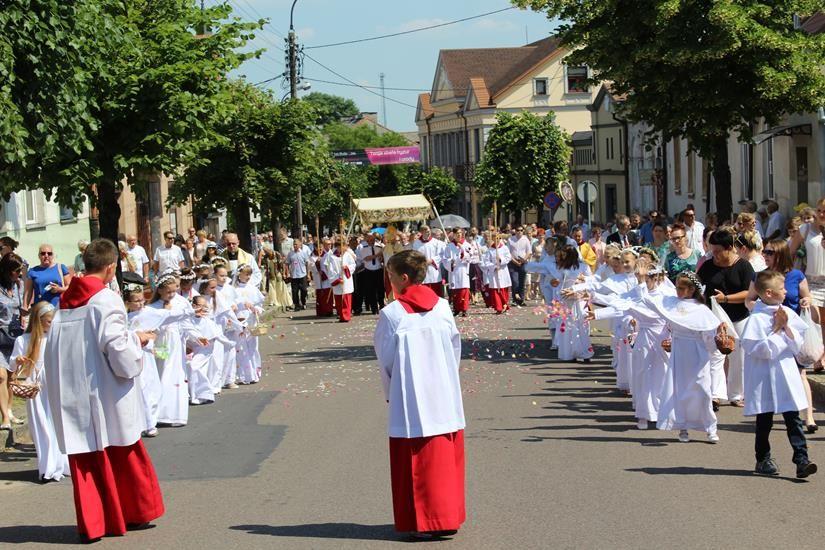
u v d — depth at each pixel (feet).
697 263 47.16
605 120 191.72
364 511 27.58
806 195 97.19
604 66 72.69
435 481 24.57
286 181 100.89
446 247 89.30
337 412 43.27
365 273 98.37
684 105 73.87
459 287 89.04
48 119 44.83
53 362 25.95
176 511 28.32
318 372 56.95
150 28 58.65
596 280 47.50
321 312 96.99
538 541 24.38
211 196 100.78
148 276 86.84
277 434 38.88
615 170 187.21
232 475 32.35
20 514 29.12
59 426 25.72
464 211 280.51
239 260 73.46
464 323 80.94
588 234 112.88
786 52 71.26
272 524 26.71
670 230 48.01
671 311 34.63
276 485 30.83
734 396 41.83
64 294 26.25
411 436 24.49
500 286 89.40
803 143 96.02
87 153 53.98
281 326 88.43
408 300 25.14
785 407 29.60
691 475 30.40
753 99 73.41
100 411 25.80
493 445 35.40
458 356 25.44
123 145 55.83
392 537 25.17
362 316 96.32
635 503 27.40
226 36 59.98
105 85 53.42
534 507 27.30
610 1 69.77
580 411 41.78
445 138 299.17
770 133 95.61
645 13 69.82
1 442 38.06
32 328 33.19
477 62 297.74
